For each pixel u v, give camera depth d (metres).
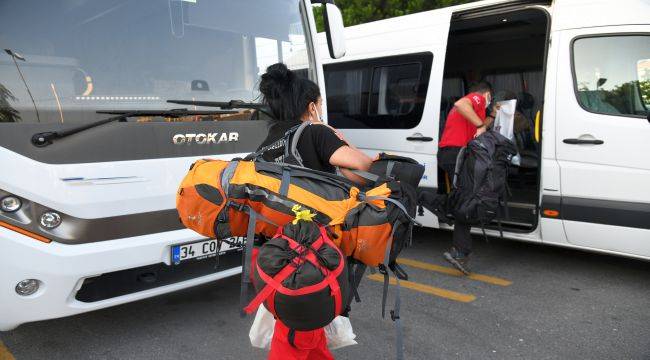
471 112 4.85
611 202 4.33
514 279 4.77
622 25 4.34
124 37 3.52
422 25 5.77
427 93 5.57
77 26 3.35
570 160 4.52
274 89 2.33
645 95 4.22
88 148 3.11
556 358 3.35
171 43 3.73
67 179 3.01
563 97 4.56
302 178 2.11
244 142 3.83
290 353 2.21
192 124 3.54
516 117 6.52
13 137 2.90
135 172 3.26
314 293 1.88
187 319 3.95
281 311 1.91
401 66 5.89
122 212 3.21
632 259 5.23
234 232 2.17
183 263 3.51
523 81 7.33
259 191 2.05
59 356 3.40
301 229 1.95
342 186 2.15
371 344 3.55
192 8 3.84
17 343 3.58
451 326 3.83
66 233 3.02
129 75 3.52
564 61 4.59
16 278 2.89
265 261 1.91
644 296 4.32
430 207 3.11
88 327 3.82
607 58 4.40
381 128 6.09
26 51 3.17
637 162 4.18
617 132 4.27
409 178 2.23
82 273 3.04
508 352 3.44
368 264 2.11
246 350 3.49
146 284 3.39
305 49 4.57
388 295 4.41
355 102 6.45
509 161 4.52
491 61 7.56
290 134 2.30
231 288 4.54
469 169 4.45
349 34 6.60
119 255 3.17
